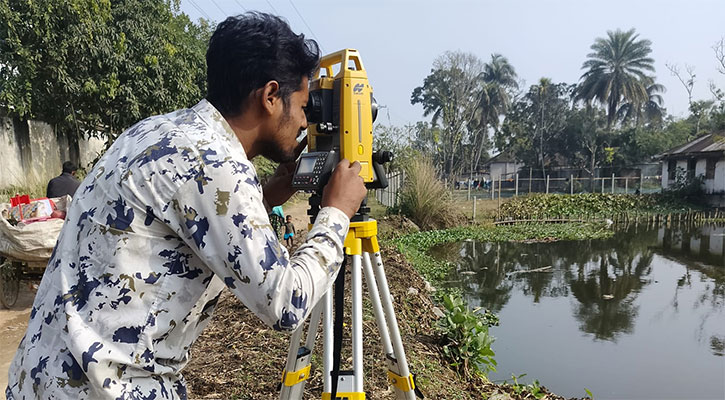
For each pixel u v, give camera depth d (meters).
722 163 25.66
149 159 1.16
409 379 2.18
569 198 24.38
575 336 7.09
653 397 5.09
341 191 1.45
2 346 4.59
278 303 1.16
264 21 1.33
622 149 45.94
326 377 2.02
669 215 23.02
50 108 11.01
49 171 12.15
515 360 6.11
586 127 48.00
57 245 1.25
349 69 1.81
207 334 4.42
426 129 48.66
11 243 5.10
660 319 8.02
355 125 1.81
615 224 21.73
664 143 44.38
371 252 2.07
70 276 1.18
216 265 1.15
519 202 23.44
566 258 13.59
